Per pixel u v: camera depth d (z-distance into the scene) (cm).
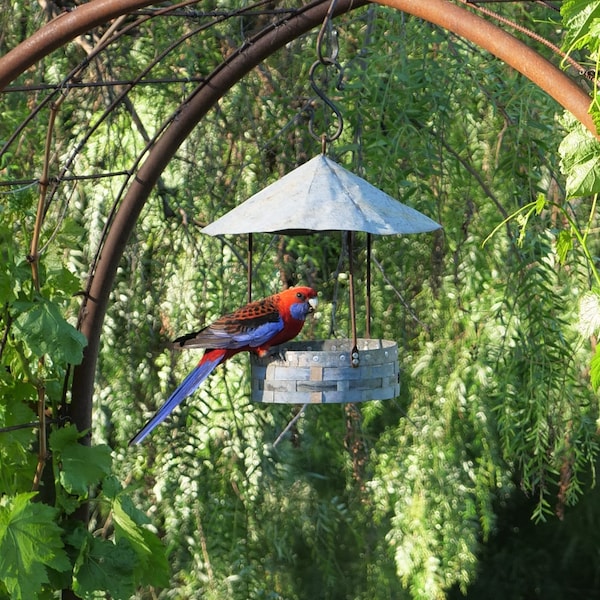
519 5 1008
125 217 730
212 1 1036
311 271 1056
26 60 674
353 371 657
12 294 677
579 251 944
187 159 1008
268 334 665
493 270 1020
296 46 1062
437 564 1059
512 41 518
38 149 1033
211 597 1019
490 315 976
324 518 1180
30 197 711
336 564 1281
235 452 998
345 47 1038
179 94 1047
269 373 670
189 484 987
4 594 714
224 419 991
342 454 1152
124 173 727
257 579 1057
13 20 1068
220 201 1020
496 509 1680
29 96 1062
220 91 716
